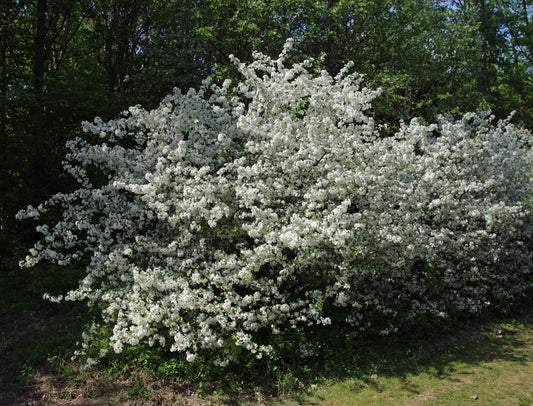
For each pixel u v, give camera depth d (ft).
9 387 16.05
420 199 23.13
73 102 31.37
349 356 19.06
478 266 24.85
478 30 66.95
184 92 41.29
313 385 16.87
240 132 23.86
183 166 20.97
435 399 15.80
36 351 18.31
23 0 30.40
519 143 31.55
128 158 23.86
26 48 32.99
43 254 20.93
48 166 32.12
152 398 15.57
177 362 17.33
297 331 18.95
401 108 57.57
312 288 20.48
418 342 20.71
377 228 20.47
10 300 22.98
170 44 39.99
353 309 21.03
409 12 50.98
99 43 38.81
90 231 21.50
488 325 23.04
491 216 22.90
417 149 30.04
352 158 21.88
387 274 21.71
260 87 22.94
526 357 19.21
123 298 19.21
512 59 76.43
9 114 30.91
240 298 17.88
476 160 26.71
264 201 19.66
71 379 16.66
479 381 17.12
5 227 29.07
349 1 45.85
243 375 17.01
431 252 21.94
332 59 49.19
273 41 45.06
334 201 21.40
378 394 16.30
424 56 55.93
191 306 16.83
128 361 17.54
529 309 25.30
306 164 20.45
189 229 20.94
